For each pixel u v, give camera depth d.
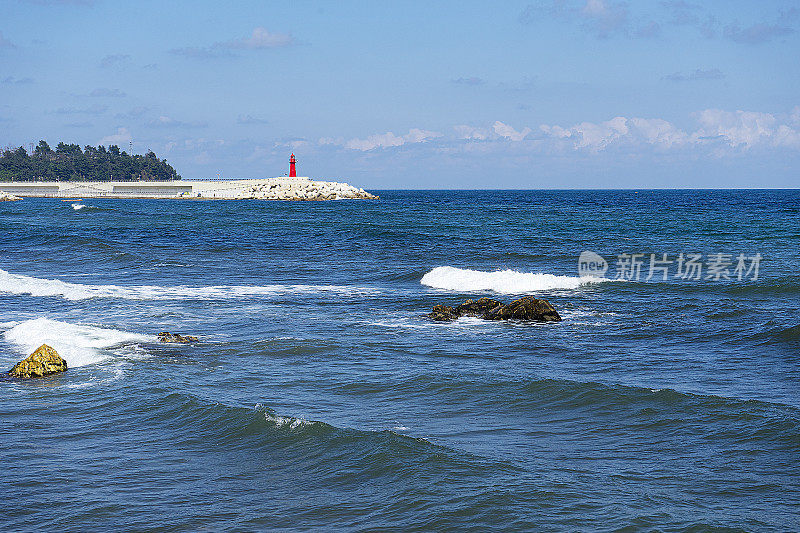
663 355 22.98
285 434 15.22
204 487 12.95
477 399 17.98
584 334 26.20
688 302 32.50
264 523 11.61
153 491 12.79
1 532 11.27
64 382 19.55
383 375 20.31
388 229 74.88
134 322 28.08
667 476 13.29
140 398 17.97
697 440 15.09
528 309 28.97
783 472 13.45
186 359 22.12
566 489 12.62
